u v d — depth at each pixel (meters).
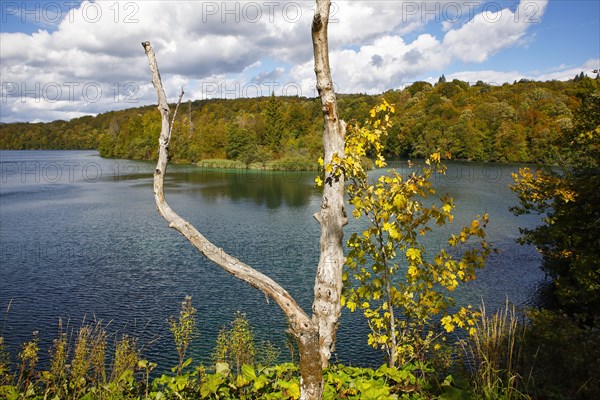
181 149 79.44
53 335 12.45
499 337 4.38
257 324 13.16
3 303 14.99
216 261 2.84
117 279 17.56
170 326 13.12
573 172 15.16
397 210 4.89
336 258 3.40
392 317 5.15
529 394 3.96
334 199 3.45
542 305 15.12
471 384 4.00
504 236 23.66
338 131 3.53
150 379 9.91
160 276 17.97
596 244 13.10
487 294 16.03
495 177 46.53
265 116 82.44
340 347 11.58
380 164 5.33
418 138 68.94
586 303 13.38
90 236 24.95
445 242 21.61
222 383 3.85
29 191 43.50
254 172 63.47
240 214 31.02
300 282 16.72
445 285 5.26
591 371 4.38
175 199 37.75
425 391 3.89
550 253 15.24
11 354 11.01
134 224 28.11
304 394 2.91
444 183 42.28
